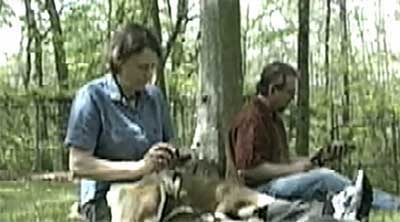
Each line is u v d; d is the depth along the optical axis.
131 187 3.43
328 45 18.81
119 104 3.62
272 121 5.66
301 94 13.08
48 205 8.55
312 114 16.78
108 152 3.61
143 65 3.52
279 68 5.68
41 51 21.66
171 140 3.88
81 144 3.51
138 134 3.65
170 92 17.31
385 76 18.94
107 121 3.59
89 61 20.22
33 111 16.86
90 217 3.62
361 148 14.75
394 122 15.34
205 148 6.80
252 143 5.48
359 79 18.72
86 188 3.66
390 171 12.82
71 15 21.06
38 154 16.39
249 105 5.64
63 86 19.22
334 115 16.81
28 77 22.11
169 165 3.40
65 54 20.42
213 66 6.88
